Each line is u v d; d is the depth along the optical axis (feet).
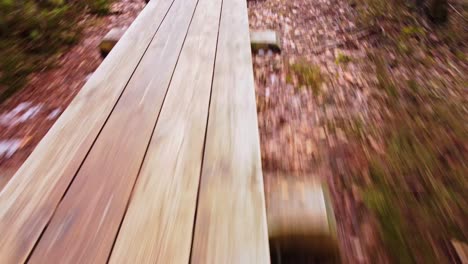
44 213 3.86
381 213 7.07
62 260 3.38
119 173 4.43
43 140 4.99
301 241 4.91
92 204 3.99
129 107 5.85
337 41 14.64
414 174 7.98
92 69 12.41
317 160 8.46
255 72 12.24
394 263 6.20
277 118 9.97
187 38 8.93
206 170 4.48
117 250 3.47
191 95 6.23
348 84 11.59
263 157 8.54
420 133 9.26
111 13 17.72
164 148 4.88
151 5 11.80
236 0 12.43
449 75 11.96
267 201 5.22
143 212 3.88
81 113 5.65
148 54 7.96
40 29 13.75
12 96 10.69
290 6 18.71
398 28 15.10
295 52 13.80
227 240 3.55
